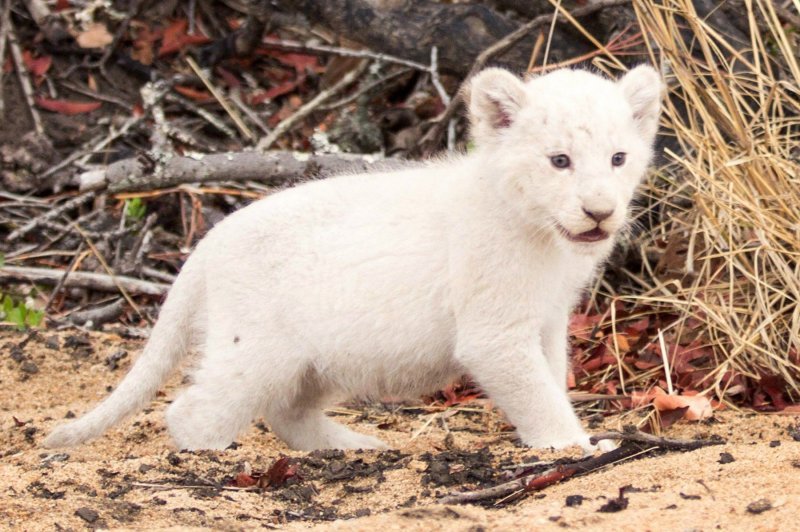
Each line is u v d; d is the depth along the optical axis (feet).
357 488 27.32
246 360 31.76
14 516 24.35
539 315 30.42
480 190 30.30
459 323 30.63
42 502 25.32
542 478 25.90
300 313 31.58
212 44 57.52
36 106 54.70
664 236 40.78
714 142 38.93
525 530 22.03
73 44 57.57
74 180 51.16
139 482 27.53
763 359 35.63
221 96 54.90
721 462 25.35
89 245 48.42
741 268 36.83
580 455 28.32
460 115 48.96
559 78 30.42
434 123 49.70
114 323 45.34
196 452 30.19
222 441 31.83
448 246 30.63
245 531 23.13
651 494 23.81
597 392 36.55
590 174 28.35
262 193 47.85
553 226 29.07
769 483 23.63
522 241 29.89
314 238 31.81
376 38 47.26
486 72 30.14
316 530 22.66
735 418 32.65
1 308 44.93
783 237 36.27
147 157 46.68
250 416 32.17
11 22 57.31
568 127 28.71
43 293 46.80
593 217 28.09
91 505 25.13
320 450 30.89
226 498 26.40
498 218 29.96
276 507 25.96
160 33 57.93
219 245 32.65
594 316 40.09
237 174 46.14
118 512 24.80
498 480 27.27
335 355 31.68
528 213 29.32
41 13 57.36
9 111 54.19
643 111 30.58
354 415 37.78
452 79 52.70
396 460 29.48
